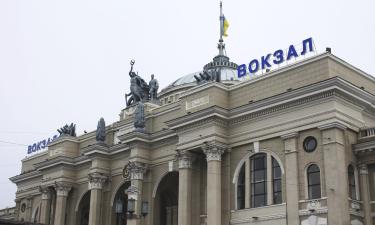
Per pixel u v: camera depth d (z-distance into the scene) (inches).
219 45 2913.4
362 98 1708.9
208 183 1849.2
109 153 2433.6
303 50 1808.6
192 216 1932.8
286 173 1704.0
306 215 1624.0
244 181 1851.6
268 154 1791.3
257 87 1886.1
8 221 1272.1
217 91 1942.7
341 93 1643.7
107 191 2418.8
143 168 2192.4
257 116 1843.0
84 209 2687.0
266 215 1734.7
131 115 2448.3
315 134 1669.5
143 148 2214.6
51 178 2659.9
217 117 1881.2
